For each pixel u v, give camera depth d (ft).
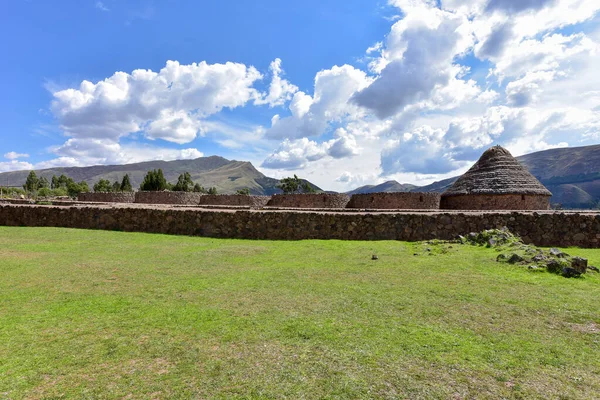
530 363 10.19
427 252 27.53
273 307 15.03
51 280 19.63
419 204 79.51
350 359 10.49
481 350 10.98
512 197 65.10
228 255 27.55
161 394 8.91
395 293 16.90
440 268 22.13
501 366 10.03
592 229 33.53
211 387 9.17
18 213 49.26
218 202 103.35
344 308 14.84
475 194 67.82
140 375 9.80
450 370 9.84
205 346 11.46
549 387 9.02
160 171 223.71
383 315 14.01
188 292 17.31
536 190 64.44
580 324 12.99
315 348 11.22
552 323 13.09
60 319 13.80
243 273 21.38
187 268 22.85
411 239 35.40
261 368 10.05
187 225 41.06
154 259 25.86
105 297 16.53
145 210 43.52
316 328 12.73
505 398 8.57
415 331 12.42
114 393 8.98
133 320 13.67
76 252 28.63
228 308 14.94
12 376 9.75
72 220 47.24
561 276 19.34
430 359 10.44
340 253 28.14
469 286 17.90
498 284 18.19
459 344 11.39
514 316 13.80
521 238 32.09
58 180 307.17
